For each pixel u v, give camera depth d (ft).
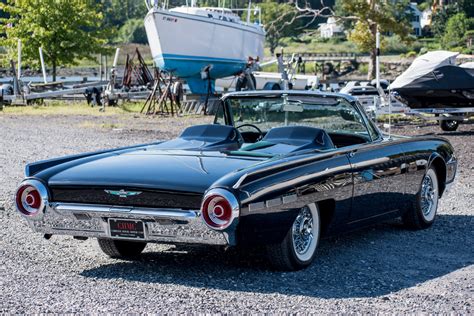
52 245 22.17
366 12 211.82
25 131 68.90
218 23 114.11
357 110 21.76
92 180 18.02
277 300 16.30
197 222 16.88
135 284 17.70
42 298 16.43
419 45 427.74
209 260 20.21
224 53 117.08
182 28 109.60
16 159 46.26
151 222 17.38
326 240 22.81
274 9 426.51
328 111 22.26
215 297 16.53
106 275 18.61
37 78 194.39
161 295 16.69
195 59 112.57
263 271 18.90
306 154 19.24
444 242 22.77
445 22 477.77
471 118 64.85
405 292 17.06
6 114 95.81
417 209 24.06
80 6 156.87
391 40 420.36
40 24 155.22
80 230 18.24
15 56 158.61
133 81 119.03
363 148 20.88
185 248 21.80
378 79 64.69
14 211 27.94
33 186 18.42
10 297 16.49
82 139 60.59
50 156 47.98
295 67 122.62
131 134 65.82
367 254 20.98
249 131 23.44
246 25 120.78
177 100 102.37
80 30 156.87
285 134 20.53
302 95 22.31
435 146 24.73
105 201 17.85
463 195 31.94
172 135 65.31
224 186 16.66
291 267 18.69
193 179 17.40
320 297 16.57
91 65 334.44
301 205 18.10
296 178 17.95
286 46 477.36
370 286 17.54
